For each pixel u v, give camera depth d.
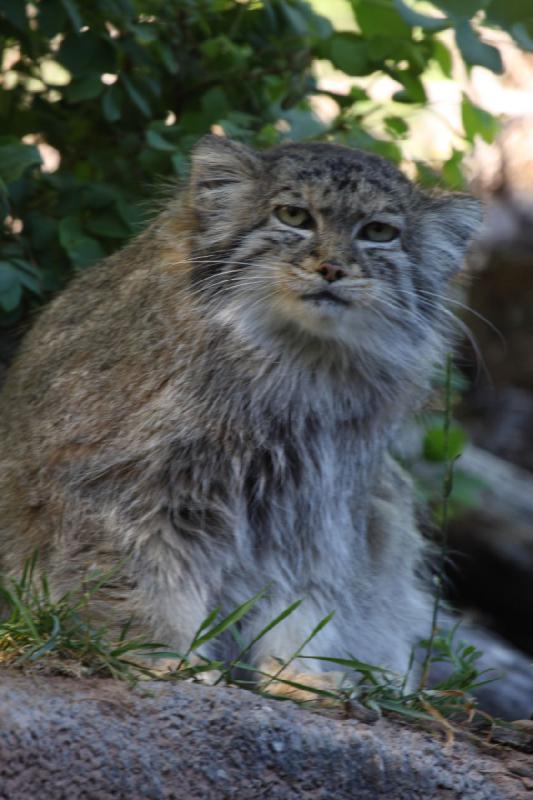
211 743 6.18
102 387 7.93
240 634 8.23
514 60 18.16
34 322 9.44
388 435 8.48
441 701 7.32
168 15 10.55
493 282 17.17
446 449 8.45
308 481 8.08
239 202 8.12
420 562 9.95
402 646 9.26
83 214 10.14
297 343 7.96
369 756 6.47
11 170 9.57
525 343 17.11
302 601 7.51
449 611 11.48
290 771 6.30
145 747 6.03
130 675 6.43
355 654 8.95
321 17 10.76
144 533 7.67
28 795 5.75
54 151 11.74
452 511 11.80
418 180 9.15
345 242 7.96
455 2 9.20
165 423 7.68
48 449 7.98
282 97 10.96
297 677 7.62
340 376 8.10
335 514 8.25
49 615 6.85
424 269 8.46
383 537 9.12
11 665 6.41
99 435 7.80
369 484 8.55
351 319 7.93
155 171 10.22
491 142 11.45
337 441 8.23
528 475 15.68
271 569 8.13
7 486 8.37
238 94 10.85
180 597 7.78
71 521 7.78
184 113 10.76
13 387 8.88
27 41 10.30
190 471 7.76
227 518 7.86
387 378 8.27
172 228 8.26
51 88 10.42
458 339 9.40
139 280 8.23
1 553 8.27
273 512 8.05
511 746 7.13
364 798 6.44
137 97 10.06
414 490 9.99
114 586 7.65
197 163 8.18
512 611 14.12
